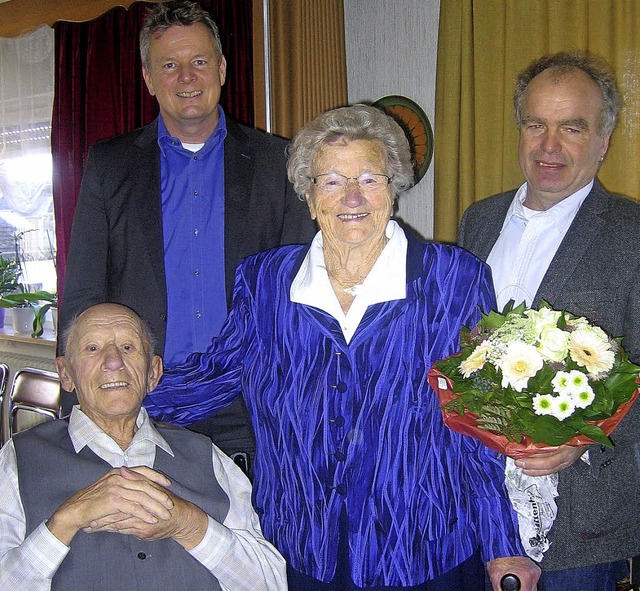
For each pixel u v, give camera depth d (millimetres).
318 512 1374
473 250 1936
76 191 3812
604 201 1712
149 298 1999
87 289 2014
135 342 1544
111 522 1322
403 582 1340
